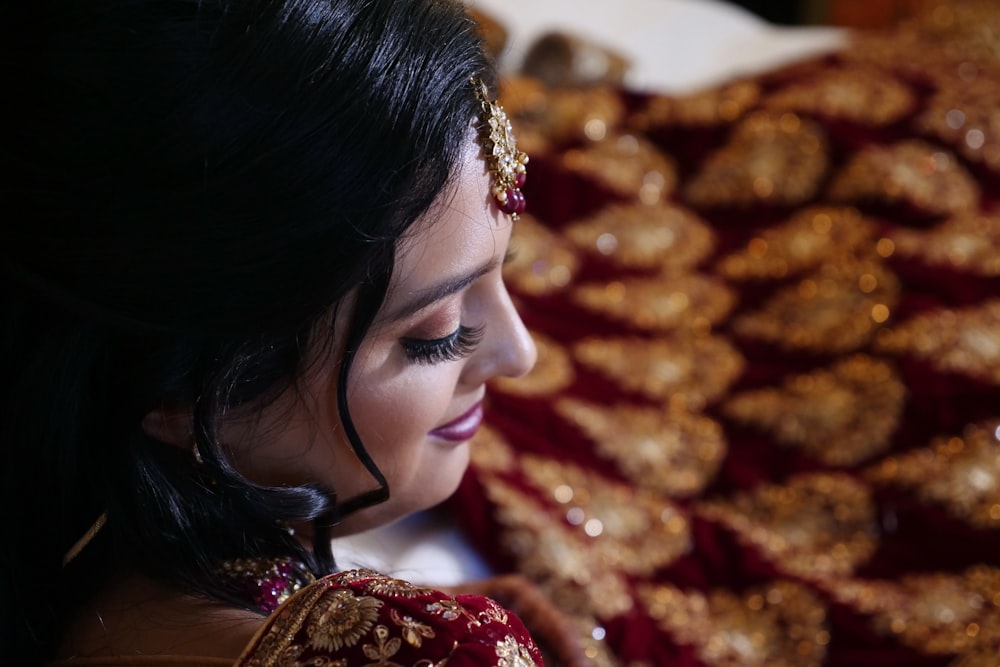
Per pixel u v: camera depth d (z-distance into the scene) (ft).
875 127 6.33
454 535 4.25
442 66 1.75
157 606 1.86
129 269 1.65
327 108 1.63
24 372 1.77
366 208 1.67
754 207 6.28
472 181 1.84
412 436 2.00
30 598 1.90
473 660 1.59
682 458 4.91
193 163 1.60
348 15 1.67
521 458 4.68
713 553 4.41
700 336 5.64
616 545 4.39
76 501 1.87
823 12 10.41
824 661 4.04
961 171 6.12
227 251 1.63
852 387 5.13
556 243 6.11
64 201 1.63
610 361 5.45
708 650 4.04
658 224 6.22
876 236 5.82
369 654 1.59
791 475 4.83
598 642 3.98
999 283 5.46
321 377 1.86
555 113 6.75
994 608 4.12
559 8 8.00
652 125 6.72
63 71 1.60
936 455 4.76
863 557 4.43
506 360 2.12
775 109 6.54
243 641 1.77
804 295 5.67
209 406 1.77
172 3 1.61
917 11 8.20
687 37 7.79
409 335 1.92
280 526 2.02
